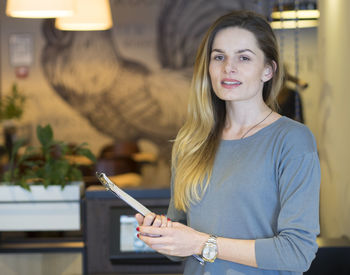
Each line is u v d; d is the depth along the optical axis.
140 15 8.52
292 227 1.41
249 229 1.49
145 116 8.66
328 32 3.36
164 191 3.00
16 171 3.26
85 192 3.05
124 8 8.46
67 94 8.63
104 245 3.05
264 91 1.68
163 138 8.65
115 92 8.65
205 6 8.46
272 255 1.40
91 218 3.05
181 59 8.56
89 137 8.68
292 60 3.71
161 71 8.60
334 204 3.23
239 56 1.55
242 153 1.54
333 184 3.25
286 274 1.48
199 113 1.68
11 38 8.56
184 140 1.67
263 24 1.57
